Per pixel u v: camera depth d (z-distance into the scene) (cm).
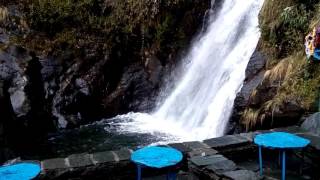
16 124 1020
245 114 887
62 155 968
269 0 964
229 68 1107
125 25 1297
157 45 1291
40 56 1196
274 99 827
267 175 639
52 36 1243
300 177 632
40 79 1175
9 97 1035
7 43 1156
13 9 1220
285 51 901
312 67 814
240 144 672
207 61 1230
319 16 847
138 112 1273
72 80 1216
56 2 1261
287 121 807
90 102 1237
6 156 889
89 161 611
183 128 1126
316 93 771
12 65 1114
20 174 492
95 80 1244
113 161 613
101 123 1193
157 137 1050
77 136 1091
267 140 588
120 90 1271
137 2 1293
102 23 1281
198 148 644
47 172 584
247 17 1158
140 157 534
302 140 587
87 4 1288
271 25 925
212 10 1329
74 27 1270
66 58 1223
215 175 576
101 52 1259
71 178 596
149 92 1286
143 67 1300
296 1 896
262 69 916
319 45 762
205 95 1140
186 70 1303
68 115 1188
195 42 1328
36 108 1118
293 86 816
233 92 1013
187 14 1314
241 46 1122
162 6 1285
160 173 640
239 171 574
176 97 1245
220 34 1244
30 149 1005
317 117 706
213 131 1018
